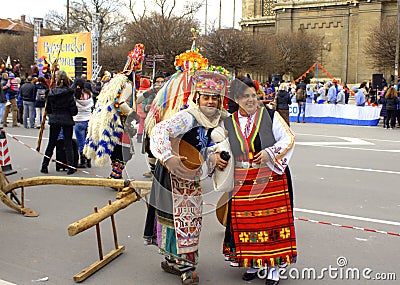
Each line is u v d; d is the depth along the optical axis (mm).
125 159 4297
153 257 4777
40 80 15750
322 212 6395
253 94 3828
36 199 6871
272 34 44031
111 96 6801
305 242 5215
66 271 4414
